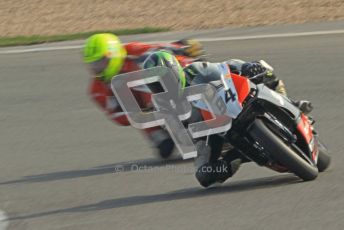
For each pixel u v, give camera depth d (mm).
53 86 43938
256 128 23562
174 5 61219
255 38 49812
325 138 31688
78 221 23391
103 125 36750
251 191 24703
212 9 58875
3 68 48000
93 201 25625
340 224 21047
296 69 42688
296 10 56531
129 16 60062
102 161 31297
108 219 23281
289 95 38812
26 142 35094
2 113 40000
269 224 21469
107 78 30734
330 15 54625
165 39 51531
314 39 48062
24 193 27453
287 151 23766
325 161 26188
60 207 25234
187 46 32969
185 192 25578
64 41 53812
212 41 50125
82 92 42500
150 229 21953
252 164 28422
